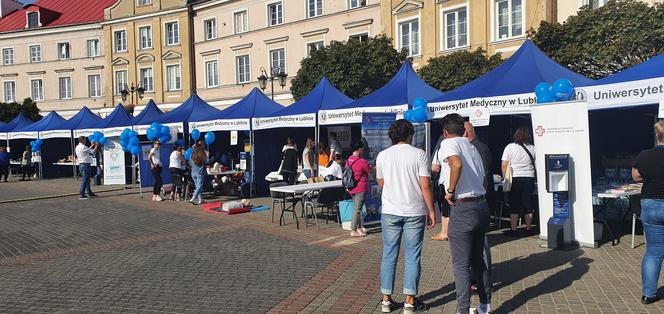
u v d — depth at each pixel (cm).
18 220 1198
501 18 2292
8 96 4772
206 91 3850
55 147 2677
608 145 1113
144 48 4103
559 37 1555
